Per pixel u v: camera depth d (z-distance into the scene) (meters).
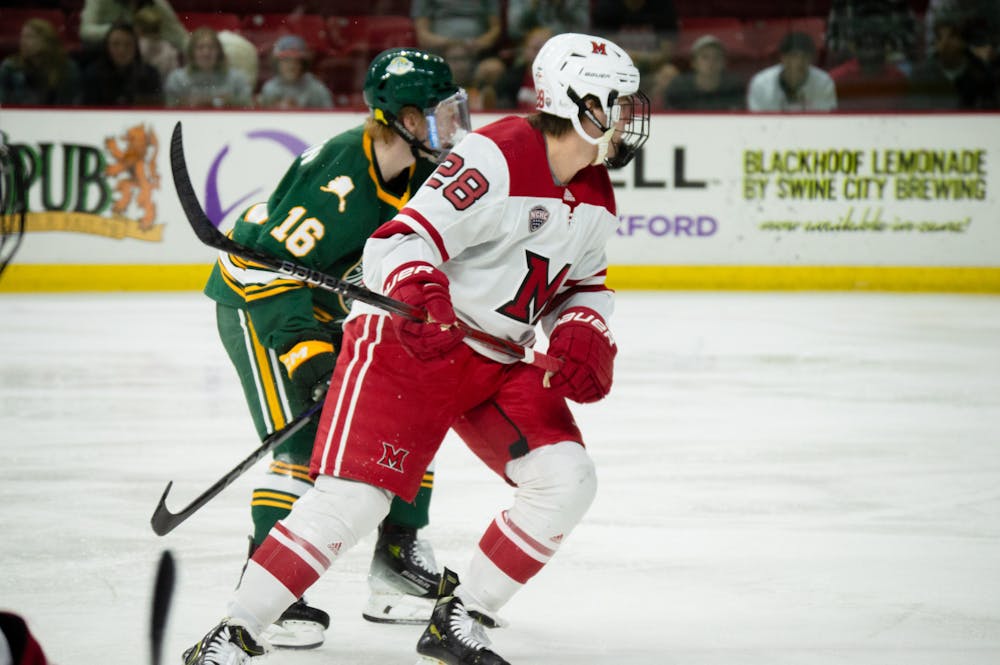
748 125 37.53
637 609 10.77
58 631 9.90
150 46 36.28
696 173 37.56
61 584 11.22
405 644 10.01
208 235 8.27
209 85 36.66
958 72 38.09
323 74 37.75
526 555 8.82
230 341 10.57
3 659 4.61
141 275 36.34
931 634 10.09
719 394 21.64
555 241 8.91
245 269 10.09
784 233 37.81
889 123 37.72
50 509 13.98
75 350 25.66
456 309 8.95
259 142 36.91
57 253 35.94
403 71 9.87
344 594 11.31
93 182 35.97
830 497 14.84
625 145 9.20
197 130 36.56
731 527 13.49
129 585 11.20
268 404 10.34
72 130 35.84
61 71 35.91
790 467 16.41
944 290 38.03
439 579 10.62
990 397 21.61
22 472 15.77
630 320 30.80
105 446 17.31
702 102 38.00
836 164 37.72
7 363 24.05
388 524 10.62
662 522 13.69
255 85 37.25
